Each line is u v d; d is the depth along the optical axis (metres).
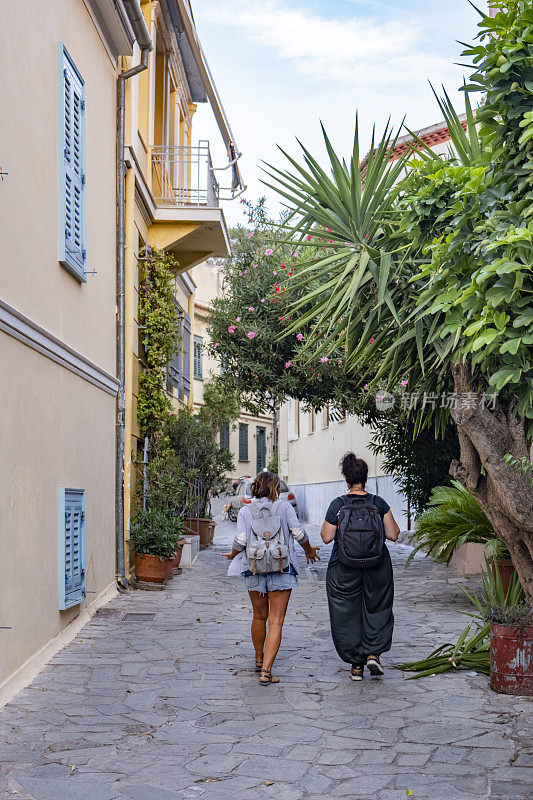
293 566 6.75
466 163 6.28
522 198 4.52
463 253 4.73
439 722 5.51
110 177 11.10
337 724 5.50
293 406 33.78
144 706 5.89
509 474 5.86
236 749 5.00
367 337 6.91
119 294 11.52
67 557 8.06
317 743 5.12
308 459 31.03
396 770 4.64
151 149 14.59
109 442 10.83
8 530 6.22
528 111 4.21
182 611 9.76
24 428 6.73
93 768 4.65
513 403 5.96
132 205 12.31
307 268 7.41
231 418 18.73
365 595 6.74
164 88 16.44
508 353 4.30
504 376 4.24
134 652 7.59
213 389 18.61
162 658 7.37
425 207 5.12
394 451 14.25
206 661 7.28
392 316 6.98
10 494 6.29
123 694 6.20
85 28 9.44
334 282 7.05
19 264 6.68
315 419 29.84
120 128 11.55
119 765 4.71
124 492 11.95
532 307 4.09
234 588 11.76
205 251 16.27
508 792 4.30
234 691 6.32
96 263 10.03
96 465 9.90
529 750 4.95
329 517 6.91
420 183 5.64
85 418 9.27
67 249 8.11
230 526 26.67
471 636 8.02
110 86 11.12
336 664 7.25
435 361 6.86
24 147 6.81
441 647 7.15
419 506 14.99
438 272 4.95
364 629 6.70
